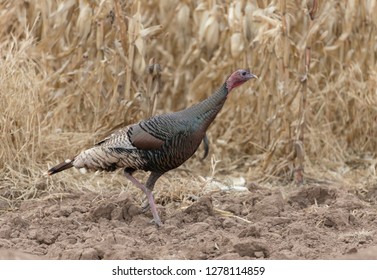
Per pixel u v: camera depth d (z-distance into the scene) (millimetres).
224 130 21047
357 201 16953
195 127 15109
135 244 14617
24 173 18016
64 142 18922
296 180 19000
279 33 18922
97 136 19391
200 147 20375
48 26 19953
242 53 20281
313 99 20812
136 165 15203
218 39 20562
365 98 20672
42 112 19234
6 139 17766
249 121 20781
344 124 21094
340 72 21234
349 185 18922
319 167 20250
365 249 14367
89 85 19688
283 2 18719
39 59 19859
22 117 18125
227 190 18266
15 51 18688
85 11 19359
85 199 17047
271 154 19328
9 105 17859
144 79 19609
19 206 17016
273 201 16656
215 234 14820
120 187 18422
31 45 19797
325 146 20625
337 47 20562
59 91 19656
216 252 14234
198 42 20422
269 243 14703
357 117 20891
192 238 14938
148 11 20438
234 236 14852
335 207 16656
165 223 15758
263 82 20031
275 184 19109
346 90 21016
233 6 19859
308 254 14125
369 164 20484
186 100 21016
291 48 19594
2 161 17766
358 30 20875
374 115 20812
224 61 20531
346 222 15758
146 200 16172
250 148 20672
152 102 19359
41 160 18406
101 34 19344
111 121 19359
